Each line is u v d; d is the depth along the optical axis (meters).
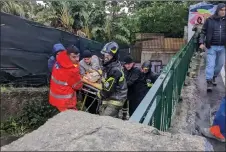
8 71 4.45
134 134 2.19
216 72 6.20
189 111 4.83
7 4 6.58
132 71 5.20
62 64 4.10
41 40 5.15
